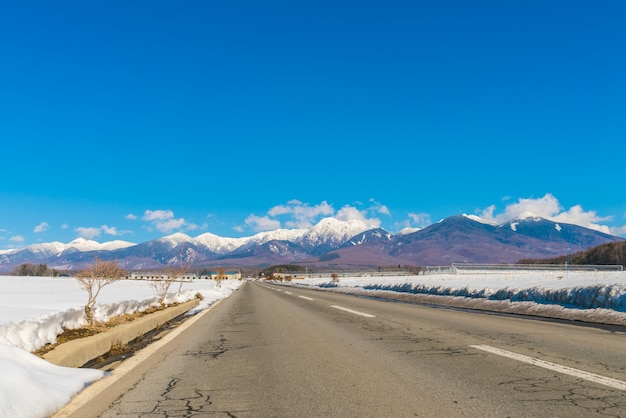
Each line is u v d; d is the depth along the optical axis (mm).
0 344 5477
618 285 13141
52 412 4562
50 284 51312
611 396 4758
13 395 4203
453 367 6410
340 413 4445
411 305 19969
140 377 6367
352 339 9594
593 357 6922
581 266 101875
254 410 4660
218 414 4555
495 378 5668
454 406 4535
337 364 6949
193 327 13312
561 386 5203
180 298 24016
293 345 9102
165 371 6789
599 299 13070
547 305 14766
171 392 5477
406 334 10117
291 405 4793
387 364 6785
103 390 5594
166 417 4480
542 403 4555
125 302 13945
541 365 6371
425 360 6992
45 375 5305
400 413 4375
